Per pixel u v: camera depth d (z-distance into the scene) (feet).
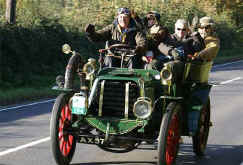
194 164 27.48
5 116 44.39
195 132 26.11
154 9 129.70
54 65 88.33
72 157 26.37
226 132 36.86
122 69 25.12
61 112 24.53
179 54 26.53
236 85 70.54
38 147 30.78
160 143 22.97
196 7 155.53
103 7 108.99
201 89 27.86
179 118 24.77
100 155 28.76
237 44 172.55
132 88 23.93
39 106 51.72
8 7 80.84
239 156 29.63
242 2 172.04
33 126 38.83
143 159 27.99
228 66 109.19
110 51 26.48
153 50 27.71
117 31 26.86
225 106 50.55
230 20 173.58
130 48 26.20
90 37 27.14
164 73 23.97
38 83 78.23
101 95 24.22
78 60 26.12
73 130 24.64
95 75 24.93
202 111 27.73
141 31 26.71
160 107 25.03
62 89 24.68
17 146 31.04
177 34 29.48
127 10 26.48
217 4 172.55
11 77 75.15
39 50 85.30
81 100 23.58
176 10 137.49
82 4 113.09
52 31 89.81
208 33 29.12
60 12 109.91
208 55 27.73
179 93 26.20
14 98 56.49
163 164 23.16
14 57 77.87
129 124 23.38
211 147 31.99
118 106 24.13
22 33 81.20
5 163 26.58
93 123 23.81
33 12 89.56
